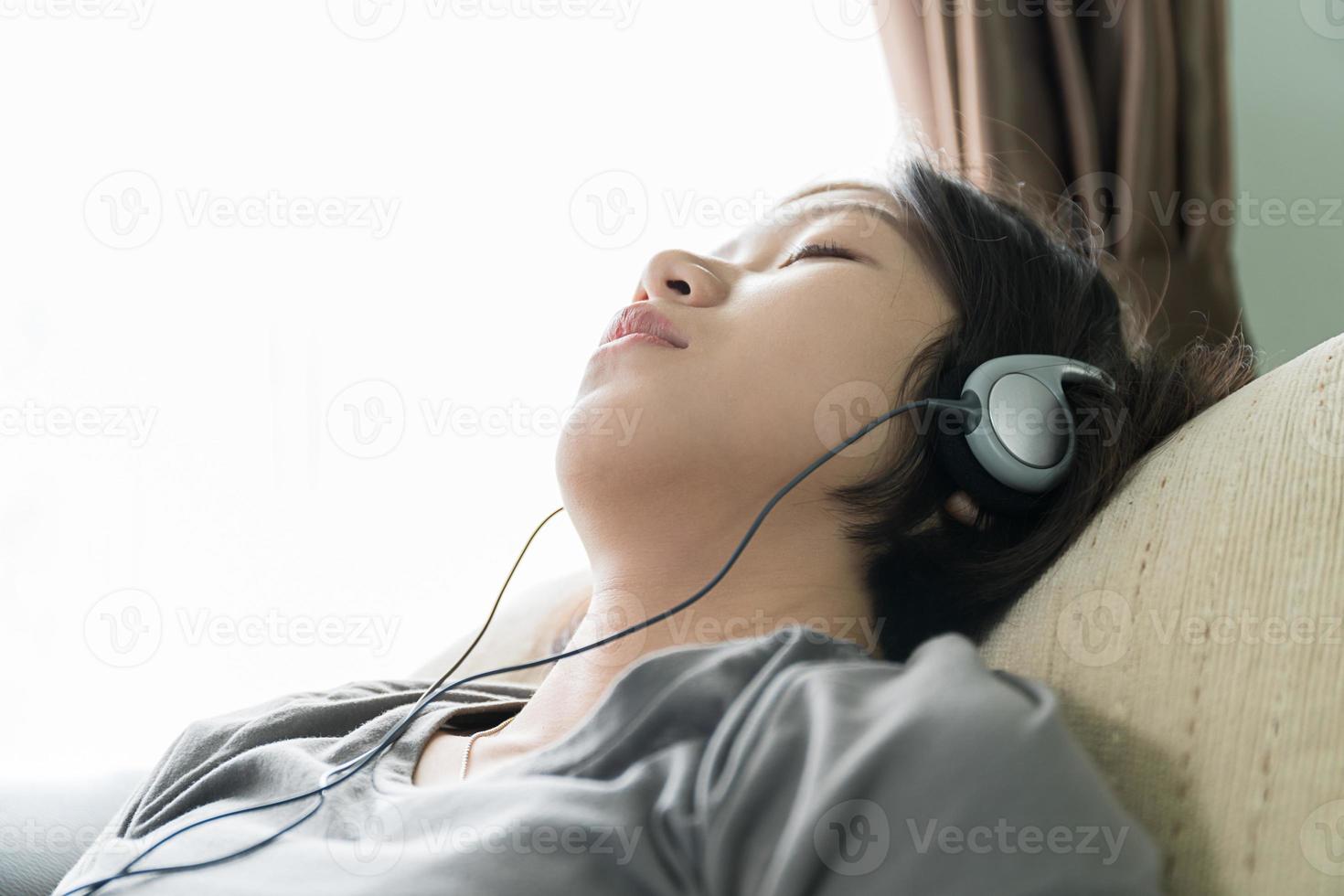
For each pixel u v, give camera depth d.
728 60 1.93
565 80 1.92
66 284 1.80
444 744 0.74
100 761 1.74
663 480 0.73
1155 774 0.56
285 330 1.86
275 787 0.72
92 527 1.79
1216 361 0.88
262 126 1.86
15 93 1.79
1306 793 0.50
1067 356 0.81
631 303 0.83
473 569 1.89
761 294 0.77
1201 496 0.65
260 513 1.85
